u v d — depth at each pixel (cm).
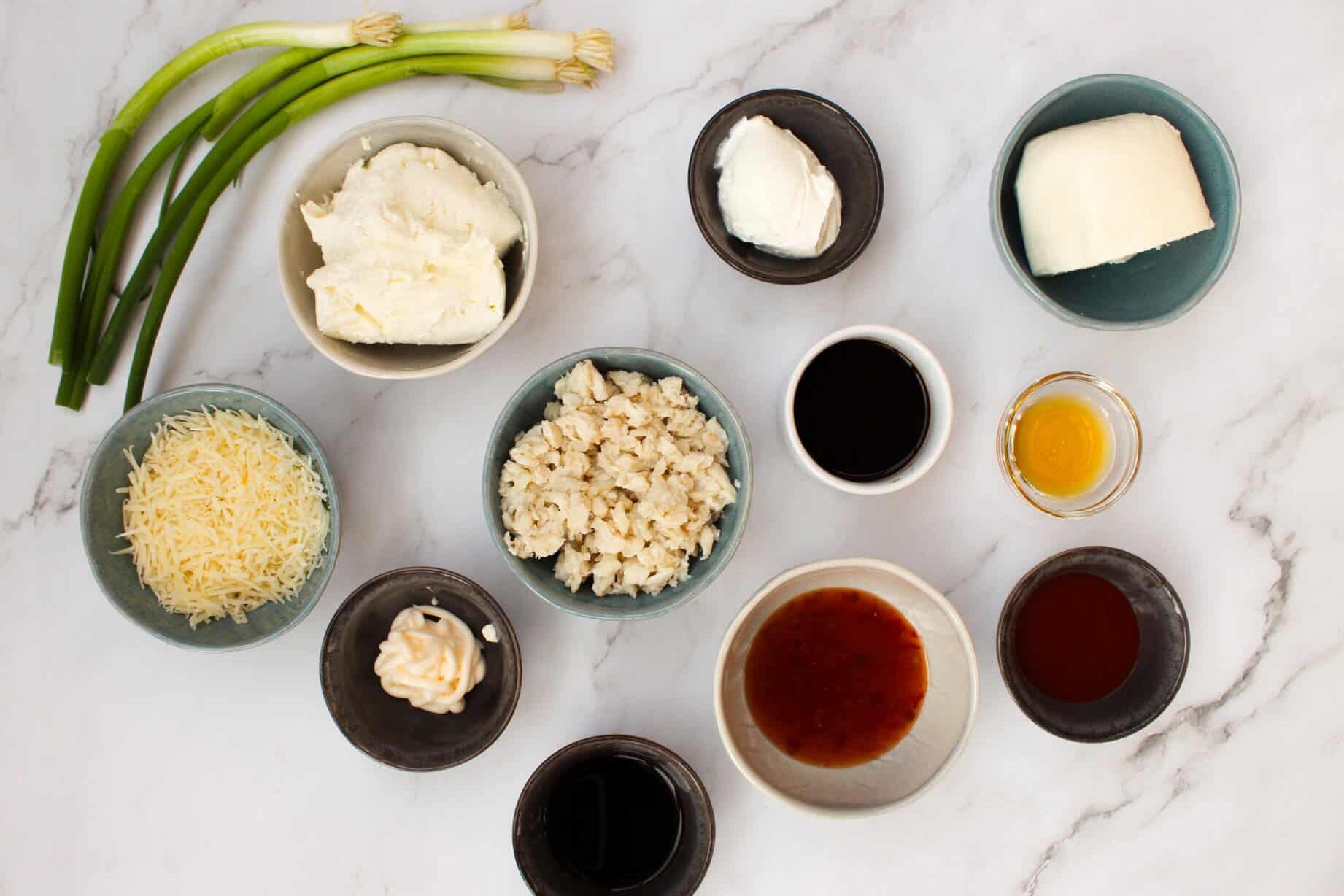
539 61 76
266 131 75
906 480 72
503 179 74
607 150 78
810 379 75
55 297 77
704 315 78
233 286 77
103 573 72
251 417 73
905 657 76
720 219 76
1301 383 79
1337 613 79
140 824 77
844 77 78
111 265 75
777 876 78
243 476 73
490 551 77
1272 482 79
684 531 73
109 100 77
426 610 74
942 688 75
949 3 78
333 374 77
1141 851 79
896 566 72
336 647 72
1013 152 75
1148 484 79
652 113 78
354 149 73
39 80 77
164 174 77
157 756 77
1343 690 79
